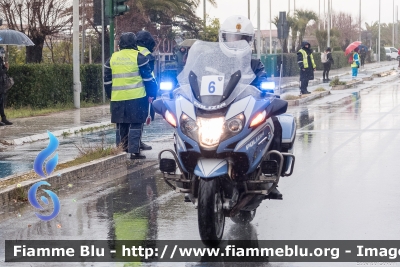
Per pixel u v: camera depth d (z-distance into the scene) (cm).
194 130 674
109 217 862
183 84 718
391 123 1800
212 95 673
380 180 1049
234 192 704
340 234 755
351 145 1417
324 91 3030
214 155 672
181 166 718
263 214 852
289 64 4734
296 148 1388
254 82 757
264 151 718
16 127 1792
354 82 3784
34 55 2888
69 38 3200
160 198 972
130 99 1290
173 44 3759
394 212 846
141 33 1428
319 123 1850
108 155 1260
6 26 3098
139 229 798
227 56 703
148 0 3569
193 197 720
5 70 1822
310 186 1015
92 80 2588
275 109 700
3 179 1037
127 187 1057
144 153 1389
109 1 1669
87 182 1102
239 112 675
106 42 3372
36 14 2859
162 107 721
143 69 1287
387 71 5553
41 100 2309
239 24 714
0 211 909
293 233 764
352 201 912
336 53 6150
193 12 3981
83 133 1759
